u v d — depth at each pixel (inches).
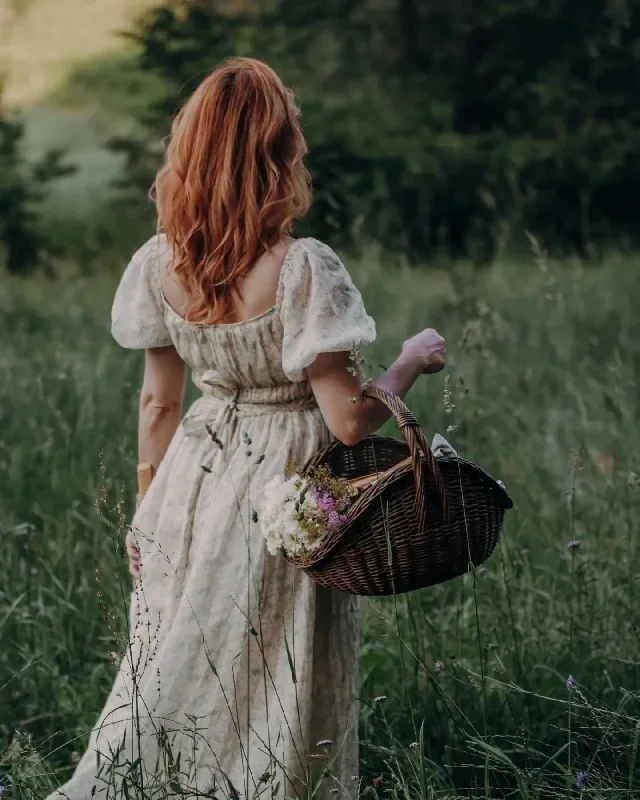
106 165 1035.9
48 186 873.5
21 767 130.5
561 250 673.0
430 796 110.5
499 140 764.6
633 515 185.3
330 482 105.6
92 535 182.1
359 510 99.2
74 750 143.6
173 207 110.0
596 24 795.4
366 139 731.4
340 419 106.5
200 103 109.3
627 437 217.0
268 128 108.0
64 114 1205.1
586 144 748.0
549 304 349.1
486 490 103.6
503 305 361.7
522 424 228.5
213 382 113.7
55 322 370.3
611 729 118.3
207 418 114.7
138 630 115.9
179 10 717.3
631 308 352.5
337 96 832.9
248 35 808.3
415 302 374.9
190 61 700.0
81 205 819.4
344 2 853.2
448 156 730.8
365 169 714.2
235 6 854.5
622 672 142.7
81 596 169.0
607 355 297.4
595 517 182.9
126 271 120.0
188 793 104.0
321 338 104.7
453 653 152.2
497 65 807.7
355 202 663.1
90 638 163.2
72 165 721.0
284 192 108.7
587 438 223.5
